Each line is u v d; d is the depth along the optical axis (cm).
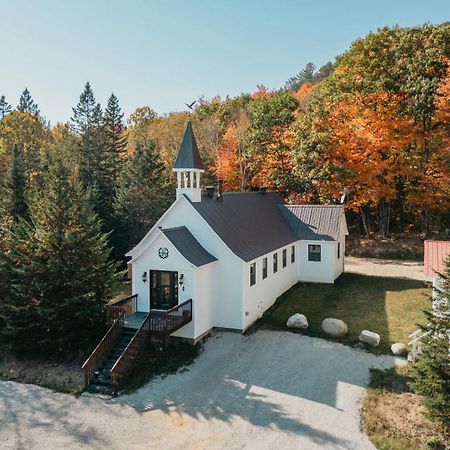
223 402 1562
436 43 3722
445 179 3666
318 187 3938
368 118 3766
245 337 2128
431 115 3709
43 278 2033
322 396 1582
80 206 2180
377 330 2180
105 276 2123
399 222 4419
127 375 1758
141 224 3638
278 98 5606
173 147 5850
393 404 1507
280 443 1313
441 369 1299
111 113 5775
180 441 1341
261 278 2439
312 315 2425
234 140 5159
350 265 3672
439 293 1425
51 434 1397
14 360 2003
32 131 6962
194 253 2128
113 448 1312
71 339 2027
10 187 3228
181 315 1998
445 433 1330
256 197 3155
